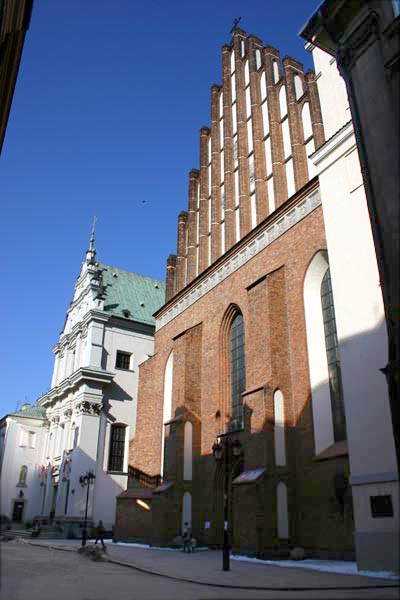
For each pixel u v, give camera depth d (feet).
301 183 87.81
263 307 81.10
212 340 100.94
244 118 108.37
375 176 51.65
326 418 69.82
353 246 62.54
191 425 97.55
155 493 94.68
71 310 187.11
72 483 139.44
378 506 49.96
